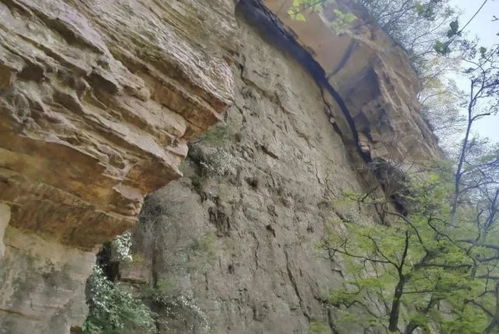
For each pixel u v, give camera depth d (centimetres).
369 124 2030
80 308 455
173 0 532
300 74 1861
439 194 1246
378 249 1134
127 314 713
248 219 1192
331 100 2003
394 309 1033
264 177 1339
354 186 1828
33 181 386
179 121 500
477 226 1212
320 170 1642
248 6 1677
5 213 388
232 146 1285
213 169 1146
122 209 459
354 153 1989
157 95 476
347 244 1335
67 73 370
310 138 1700
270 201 1310
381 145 2000
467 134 1258
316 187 1559
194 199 1061
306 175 1540
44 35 357
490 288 1200
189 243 969
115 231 469
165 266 891
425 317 1036
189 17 544
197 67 511
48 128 367
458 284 1035
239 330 980
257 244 1175
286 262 1237
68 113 382
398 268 1059
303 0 902
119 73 420
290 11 903
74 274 455
